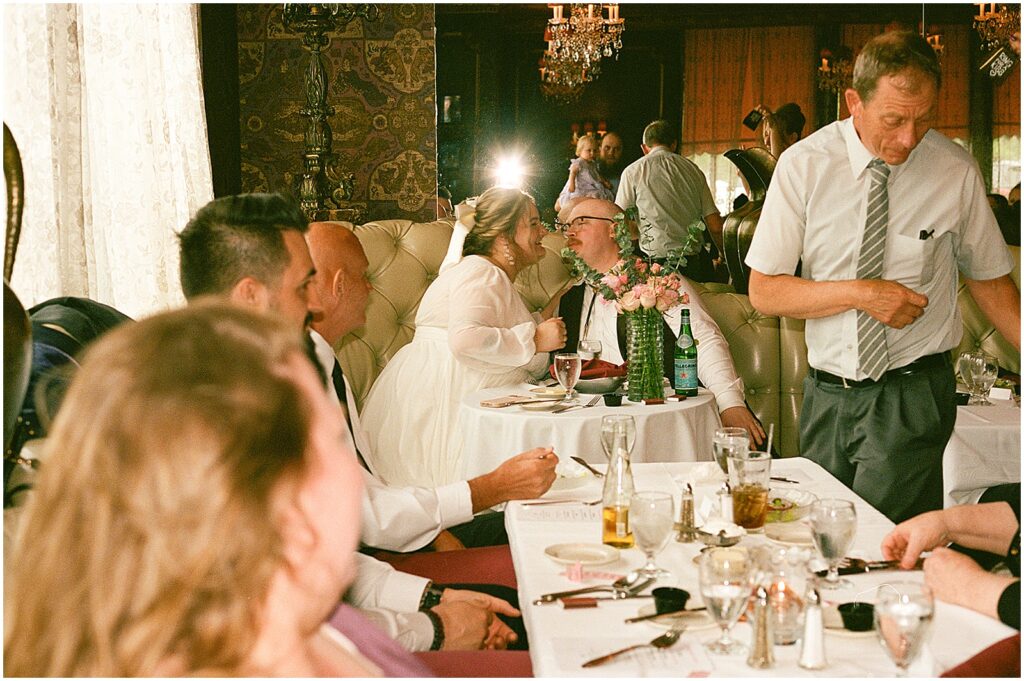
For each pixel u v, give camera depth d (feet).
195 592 1.88
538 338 12.02
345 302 7.43
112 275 9.45
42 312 5.41
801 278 8.72
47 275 7.99
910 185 8.48
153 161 9.61
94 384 1.96
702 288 14.44
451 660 5.33
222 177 16.49
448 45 16.98
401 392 12.74
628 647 4.28
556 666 4.10
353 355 14.47
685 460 10.16
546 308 13.75
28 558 1.94
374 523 6.89
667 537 5.09
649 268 11.51
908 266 8.51
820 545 4.91
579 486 7.28
